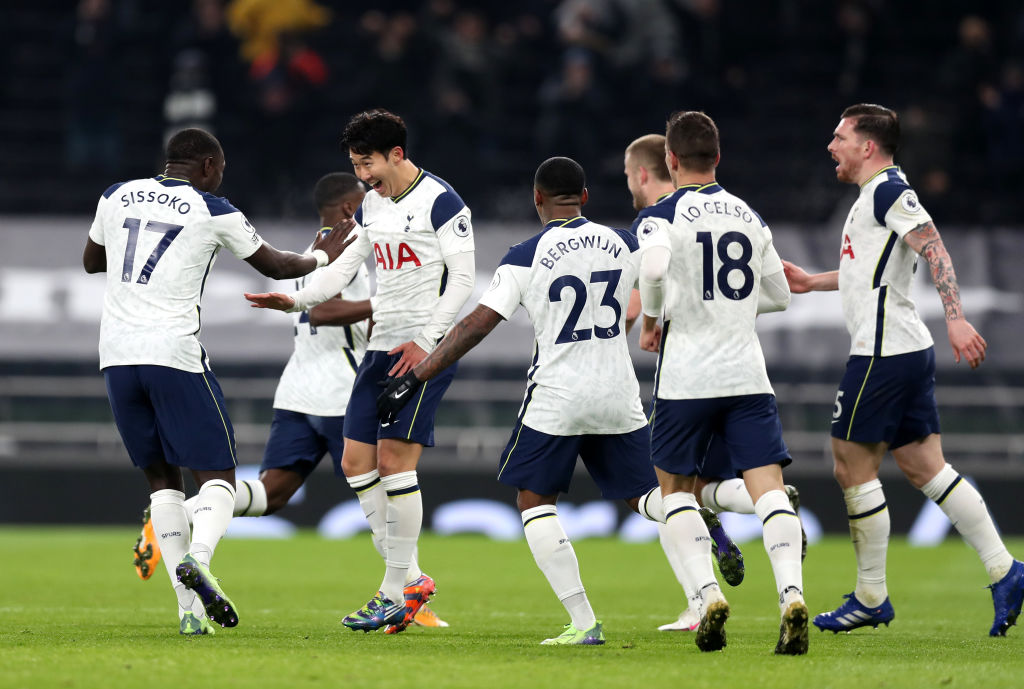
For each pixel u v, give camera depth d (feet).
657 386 62.75
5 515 164.35
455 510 164.86
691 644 63.93
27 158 212.02
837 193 197.06
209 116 197.47
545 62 224.33
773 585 113.29
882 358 70.90
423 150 194.59
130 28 207.41
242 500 80.94
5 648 57.41
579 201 63.93
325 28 229.04
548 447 62.13
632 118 199.11
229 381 164.86
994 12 232.32
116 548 137.90
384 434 69.05
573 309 61.67
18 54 230.07
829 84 223.30
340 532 165.68
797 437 164.76
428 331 67.46
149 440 65.46
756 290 62.34
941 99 203.62
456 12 221.66
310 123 194.80
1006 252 167.94
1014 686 49.34
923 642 67.00
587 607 63.57
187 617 65.67
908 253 70.69
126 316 64.44
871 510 72.38
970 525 73.10
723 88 214.90
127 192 65.87
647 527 163.12
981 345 66.80
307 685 47.16
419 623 76.02
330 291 70.03
